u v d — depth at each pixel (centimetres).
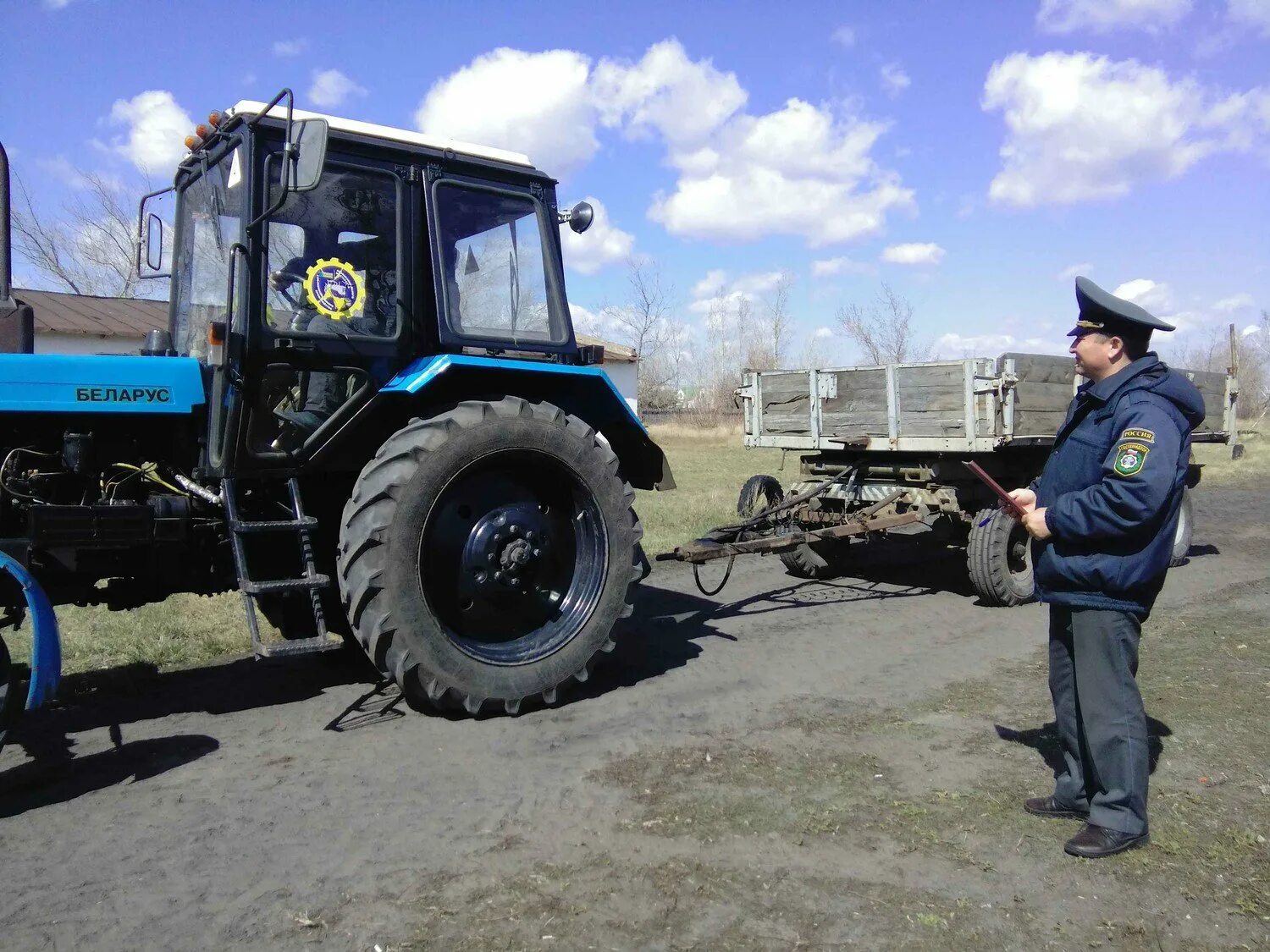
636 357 3353
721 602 677
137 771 364
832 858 287
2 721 327
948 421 643
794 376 760
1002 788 336
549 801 331
